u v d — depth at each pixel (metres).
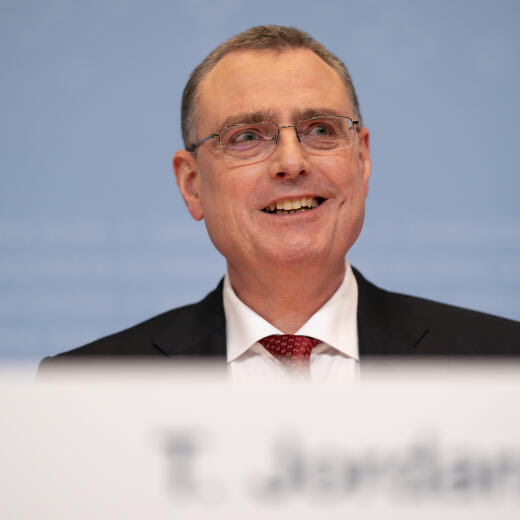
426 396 2.37
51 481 2.36
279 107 6.31
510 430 2.34
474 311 7.03
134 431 2.38
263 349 6.47
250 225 6.36
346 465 2.35
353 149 6.55
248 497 2.35
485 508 2.32
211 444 2.36
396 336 6.53
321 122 6.39
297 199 6.32
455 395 2.37
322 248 6.23
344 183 6.36
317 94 6.40
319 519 2.34
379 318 6.72
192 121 6.90
